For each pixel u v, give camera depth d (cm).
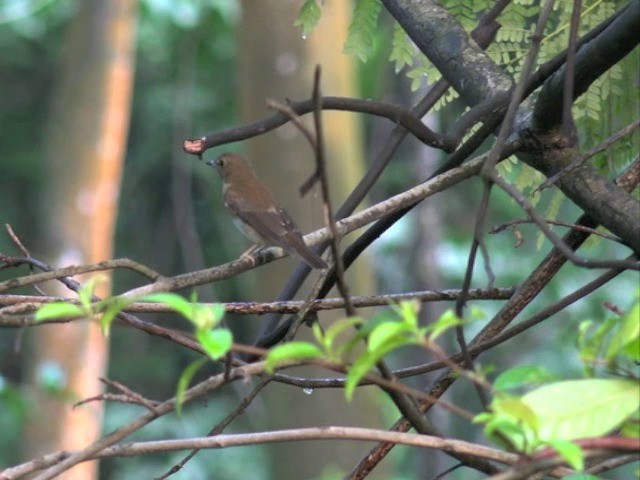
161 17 2148
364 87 1678
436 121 1326
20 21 2450
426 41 527
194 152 462
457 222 1964
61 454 367
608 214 431
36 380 1566
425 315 1731
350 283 1308
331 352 300
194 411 2239
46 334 1611
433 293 484
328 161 1337
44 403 1552
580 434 295
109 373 2478
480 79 503
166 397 2528
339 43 1341
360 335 301
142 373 2495
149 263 2667
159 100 2545
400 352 1834
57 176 1680
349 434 330
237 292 2553
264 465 2177
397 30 608
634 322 305
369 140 2155
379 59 1611
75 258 1669
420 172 1761
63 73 1705
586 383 304
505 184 372
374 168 548
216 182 2483
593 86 572
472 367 350
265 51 1323
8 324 376
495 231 468
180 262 2694
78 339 1625
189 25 1988
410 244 1812
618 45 422
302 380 428
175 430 2181
